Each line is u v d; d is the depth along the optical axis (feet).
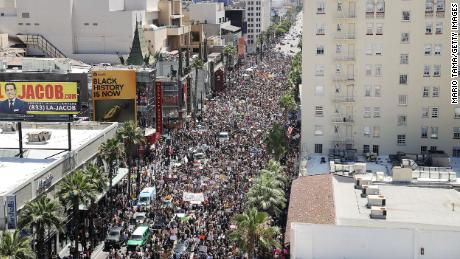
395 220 225.56
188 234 290.56
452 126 392.06
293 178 353.51
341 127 398.83
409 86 391.04
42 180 282.77
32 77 441.27
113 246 287.89
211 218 307.99
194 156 437.99
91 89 495.00
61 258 279.28
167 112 570.87
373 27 387.75
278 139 398.42
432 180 294.05
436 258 198.59
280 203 273.54
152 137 474.08
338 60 391.04
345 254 202.39
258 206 266.77
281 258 233.76
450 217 229.45
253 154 440.45
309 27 391.45
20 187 259.39
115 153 339.77
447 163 357.61
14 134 380.78
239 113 617.62
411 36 386.11
